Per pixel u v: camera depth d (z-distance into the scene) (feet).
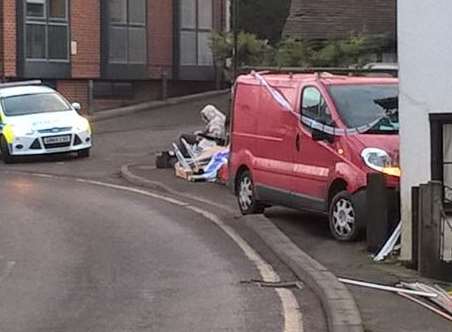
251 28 127.65
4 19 108.27
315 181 40.22
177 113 114.11
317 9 81.35
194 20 126.00
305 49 75.00
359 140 38.14
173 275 33.55
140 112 115.96
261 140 44.88
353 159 37.91
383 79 41.73
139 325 26.76
